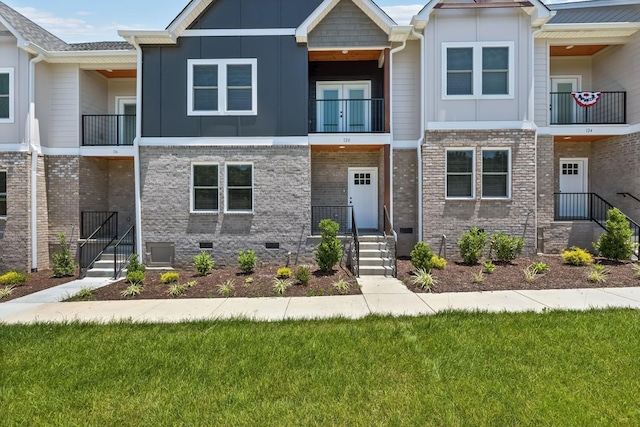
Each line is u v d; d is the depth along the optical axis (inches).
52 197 489.4
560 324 227.8
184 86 452.4
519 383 158.6
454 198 450.6
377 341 207.6
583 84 529.7
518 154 447.8
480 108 450.9
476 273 377.1
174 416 139.1
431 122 452.1
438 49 450.9
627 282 337.4
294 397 151.1
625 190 475.2
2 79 466.6
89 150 493.7
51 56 474.0
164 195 451.5
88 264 481.4
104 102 544.7
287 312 270.4
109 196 550.3
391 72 463.5
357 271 386.0
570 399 145.9
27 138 465.1
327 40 458.6
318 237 447.5
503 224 449.1
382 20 442.6
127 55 476.1
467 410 139.9
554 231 470.6
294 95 452.4
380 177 521.0
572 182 540.7
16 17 498.6
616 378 161.5
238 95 454.9
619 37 471.2
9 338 220.2
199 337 216.8
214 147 452.1
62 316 268.7
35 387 162.1
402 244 478.3
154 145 450.9
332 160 538.0
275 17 453.4
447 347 196.9
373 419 135.6
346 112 523.5
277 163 451.2
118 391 157.8
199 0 437.4
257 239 450.3
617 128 470.9
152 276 409.1
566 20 536.1
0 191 467.8
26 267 461.7
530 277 347.6
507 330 220.1
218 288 349.4
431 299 301.1
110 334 225.9
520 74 449.4
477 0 448.8
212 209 455.2
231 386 160.9
